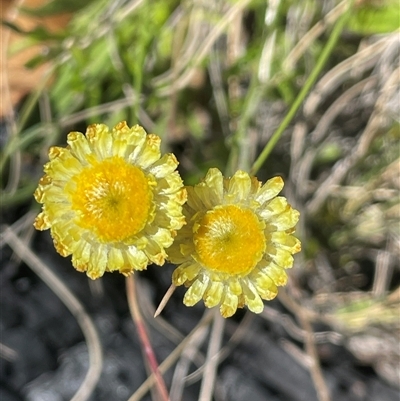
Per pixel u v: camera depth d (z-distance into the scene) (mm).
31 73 84
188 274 46
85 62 78
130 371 72
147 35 77
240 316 81
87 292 76
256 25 84
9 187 80
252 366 77
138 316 62
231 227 45
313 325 82
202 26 81
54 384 70
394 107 84
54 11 79
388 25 75
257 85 75
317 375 73
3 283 74
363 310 84
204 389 69
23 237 76
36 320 73
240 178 46
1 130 83
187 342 68
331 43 58
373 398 79
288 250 46
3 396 68
